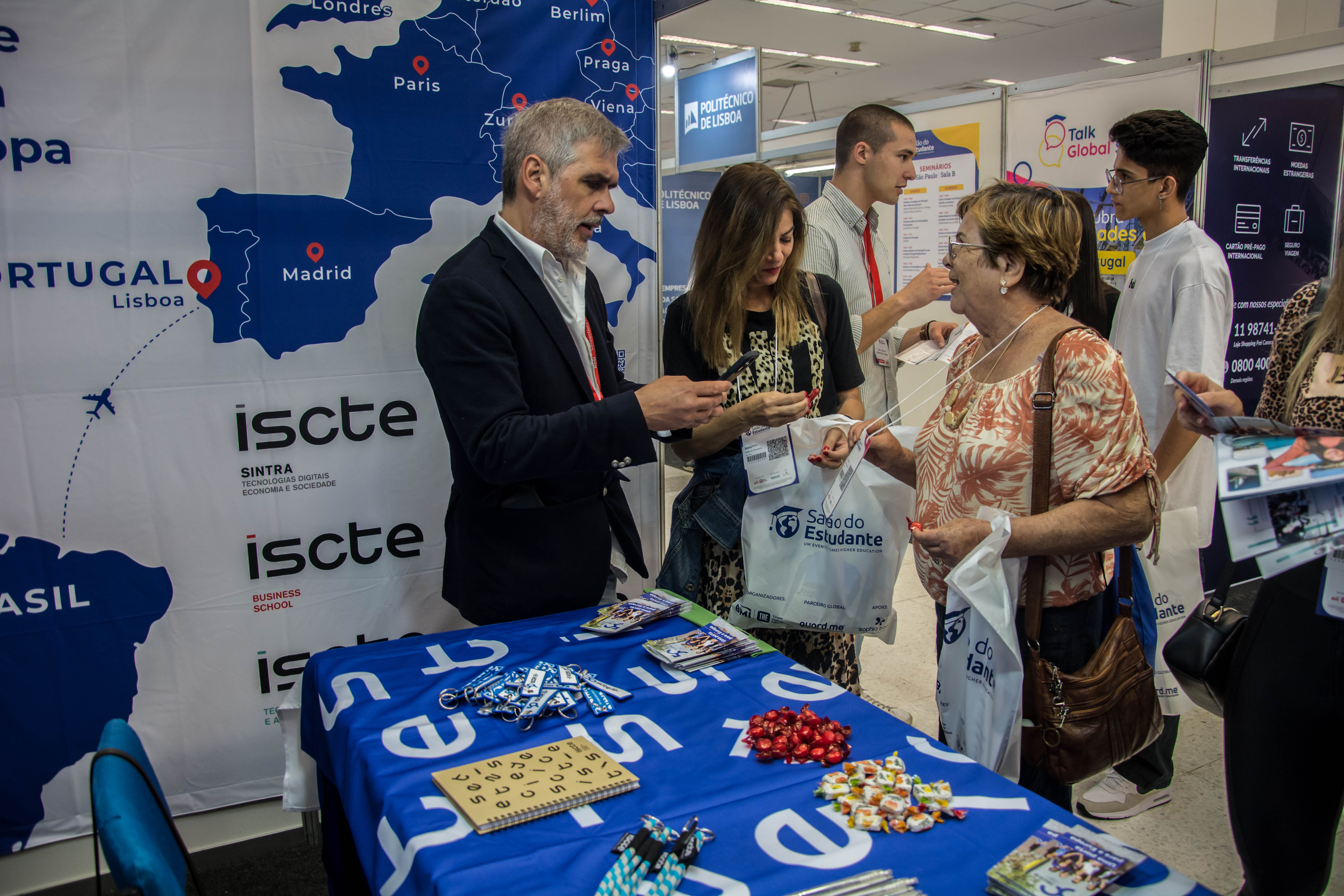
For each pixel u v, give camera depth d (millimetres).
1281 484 1046
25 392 1833
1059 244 1386
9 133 1768
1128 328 2430
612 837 995
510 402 1545
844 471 1756
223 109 1946
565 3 2275
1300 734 1309
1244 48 2996
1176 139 2250
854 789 1061
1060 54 10023
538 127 1603
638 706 1328
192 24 1896
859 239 2764
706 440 1929
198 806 2088
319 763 1486
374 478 2188
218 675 2074
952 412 1547
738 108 4988
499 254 1648
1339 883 1938
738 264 1897
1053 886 864
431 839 990
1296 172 3576
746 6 8211
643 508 2586
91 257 1858
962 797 1057
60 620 1914
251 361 2031
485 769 1119
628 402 1503
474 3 2166
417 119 2143
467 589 1748
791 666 1469
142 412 1938
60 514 1888
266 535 2088
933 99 4285
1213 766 2512
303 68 2010
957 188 4000
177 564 2006
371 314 2145
